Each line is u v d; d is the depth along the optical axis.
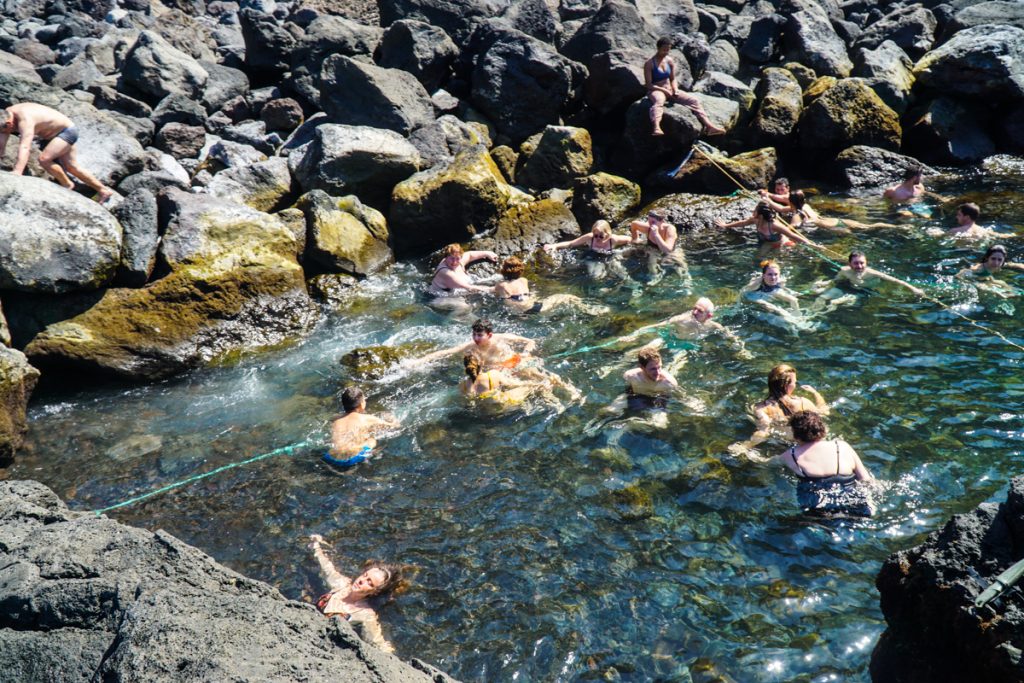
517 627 5.76
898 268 11.43
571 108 16.50
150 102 14.99
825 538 6.38
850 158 15.45
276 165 13.20
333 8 17.80
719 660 5.36
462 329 10.47
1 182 9.70
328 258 11.83
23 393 8.50
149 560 4.91
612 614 5.82
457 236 13.18
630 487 7.18
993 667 4.02
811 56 17.72
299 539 6.80
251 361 10.07
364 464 7.80
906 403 8.17
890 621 4.84
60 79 14.91
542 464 7.61
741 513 6.72
